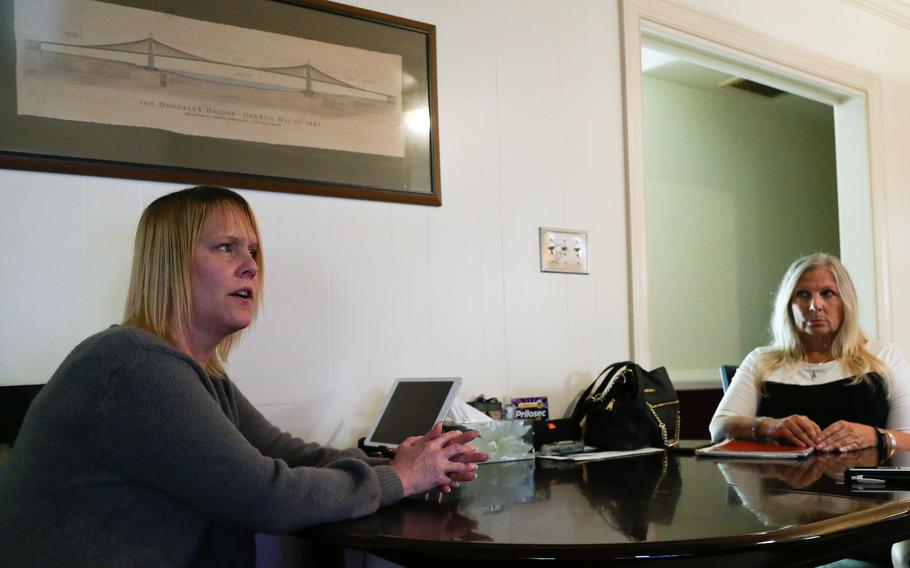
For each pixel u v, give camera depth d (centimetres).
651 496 104
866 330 308
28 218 134
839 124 320
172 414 81
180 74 151
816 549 83
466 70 196
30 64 135
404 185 180
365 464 99
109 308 141
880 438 160
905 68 330
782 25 278
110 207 142
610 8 229
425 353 181
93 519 82
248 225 108
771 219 405
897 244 317
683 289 363
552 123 212
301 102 166
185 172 150
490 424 151
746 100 394
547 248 206
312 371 163
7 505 82
